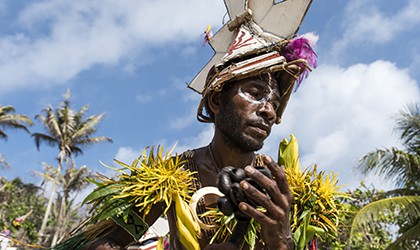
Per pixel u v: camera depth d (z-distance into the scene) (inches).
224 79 81.4
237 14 96.3
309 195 82.4
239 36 91.1
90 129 1298.0
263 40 90.2
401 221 509.0
